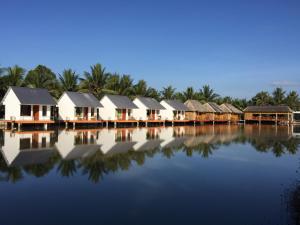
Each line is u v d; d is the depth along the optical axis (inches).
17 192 501.0
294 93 3912.4
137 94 2765.7
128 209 439.2
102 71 2405.3
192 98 3398.1
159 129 1905.8
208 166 753.6
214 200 489.7
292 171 715.4
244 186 576.1
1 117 1956.2
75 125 1828.2
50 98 1672.0
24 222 385.1
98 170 663.1
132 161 776.3
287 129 2178.9
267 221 404.2
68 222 387.9
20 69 1987.0
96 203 459.5
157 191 529.7
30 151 863.1
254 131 1935.3
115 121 2004.2
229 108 3341.5
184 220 405.4
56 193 500.4
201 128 2176.4
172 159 828.0
